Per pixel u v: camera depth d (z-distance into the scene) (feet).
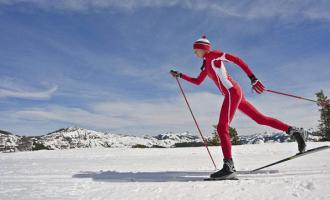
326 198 10.44
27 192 13.00
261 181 13.62
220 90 16.88
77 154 38.81
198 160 27.50
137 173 18.49
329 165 18.45
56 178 17.01
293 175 15.21
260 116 17.39
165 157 31.40
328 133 90.79
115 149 44.68
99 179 16.35
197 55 17.42
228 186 12.87
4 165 26.16
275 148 37.35
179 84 19.86
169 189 12.75
